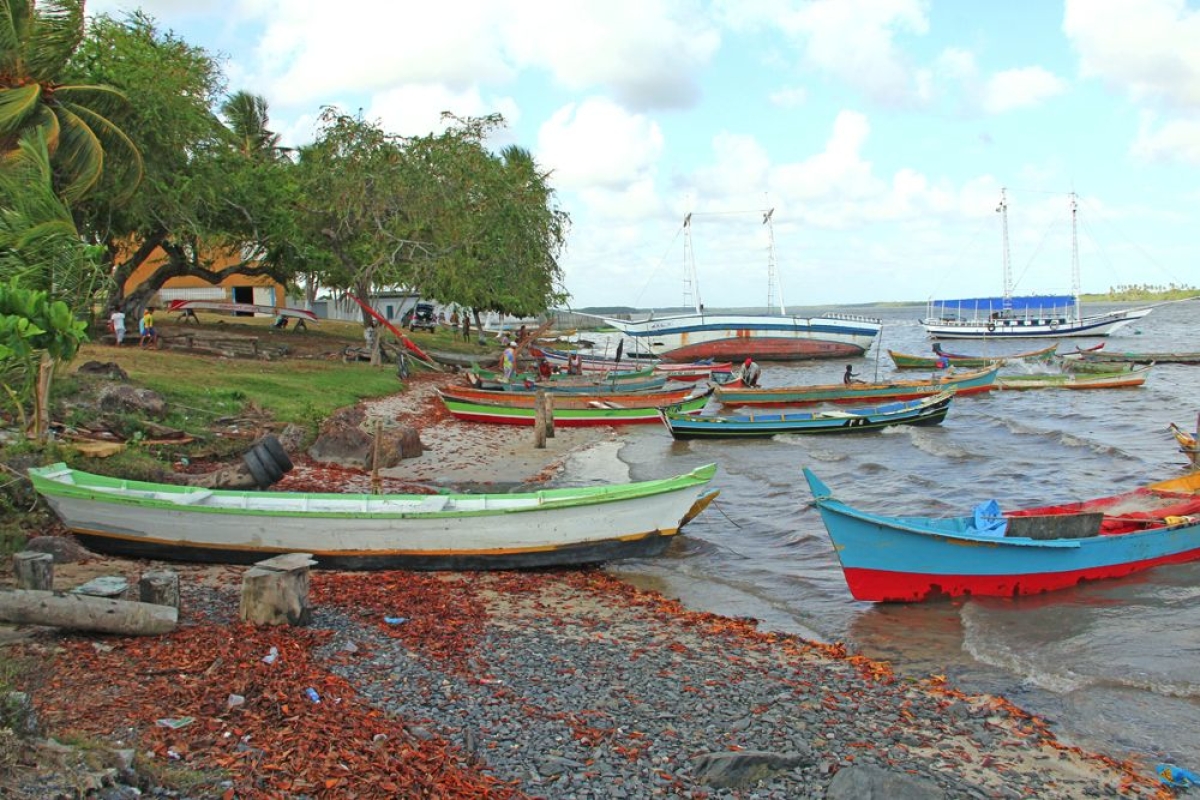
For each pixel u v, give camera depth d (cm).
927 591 1270
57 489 1232
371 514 1275
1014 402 3912
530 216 4222
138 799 553
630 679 935
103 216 3045
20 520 1283
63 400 1786
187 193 3080
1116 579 1340
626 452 2630
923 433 3016
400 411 2936
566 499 1341
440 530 1303
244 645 867
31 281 1327
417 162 3509
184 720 691
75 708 697
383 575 1284
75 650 823
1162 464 2422
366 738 704
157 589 926
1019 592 1293
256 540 1266
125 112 2592
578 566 1416
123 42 2919
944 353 5731
